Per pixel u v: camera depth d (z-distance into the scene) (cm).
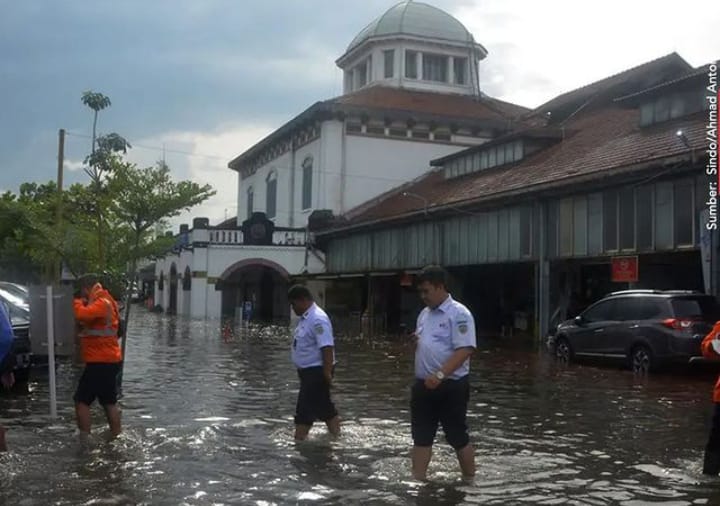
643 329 1778
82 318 919
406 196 4344
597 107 3834
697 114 2512
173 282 5481
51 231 2762
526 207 2764
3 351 813
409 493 704
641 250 2262
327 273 4188
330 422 948
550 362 2072
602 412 1202
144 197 2845
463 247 3147
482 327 3450
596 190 2442
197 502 671
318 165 4834
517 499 694
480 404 1287
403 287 4047
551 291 2658
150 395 1320
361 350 2427
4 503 660
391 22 5353
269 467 793
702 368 1791
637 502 691
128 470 775
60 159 2653
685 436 1003
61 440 916
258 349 2333
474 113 5003
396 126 4828
